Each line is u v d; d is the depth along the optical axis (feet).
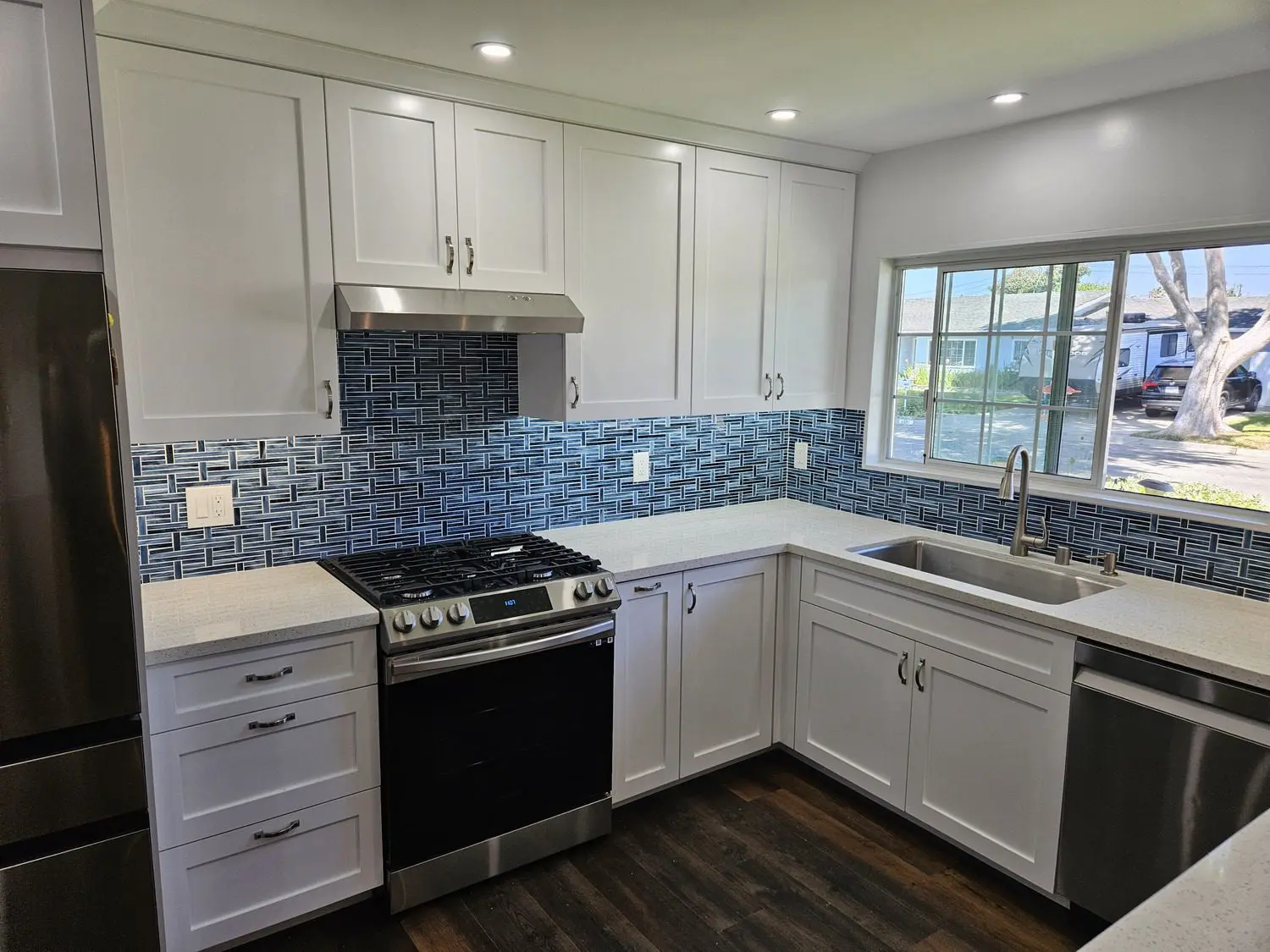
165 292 6.65
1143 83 7.64
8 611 4.98
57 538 5.08
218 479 7.86
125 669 5.41
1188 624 6.88
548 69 7.39
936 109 8.58
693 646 9.12
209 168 6.68
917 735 8.41
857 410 11.27
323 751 6.91
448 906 7.53
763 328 10.38
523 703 7.76
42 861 5.28
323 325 7.36
